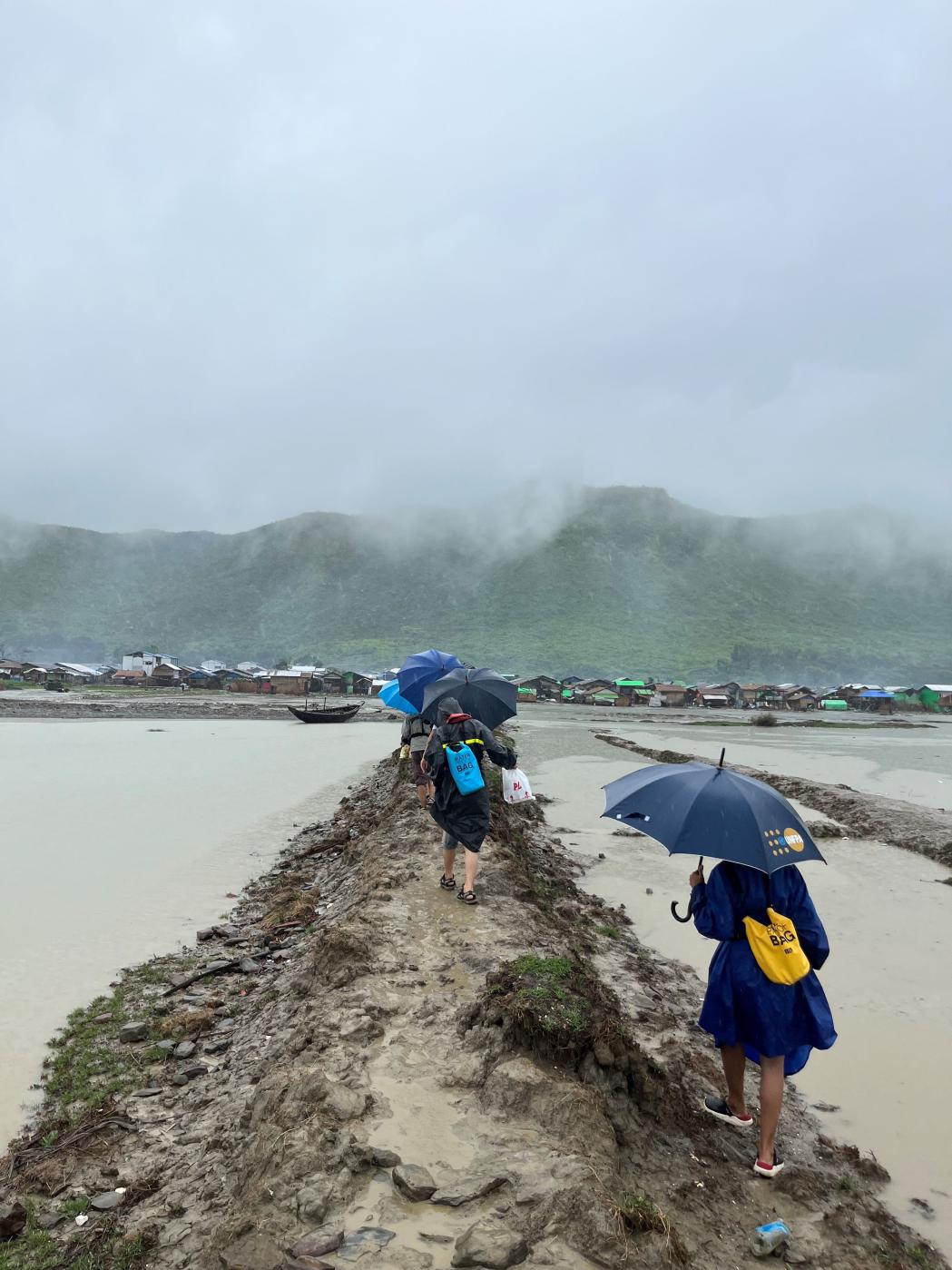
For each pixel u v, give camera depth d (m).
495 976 6.30
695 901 4.71
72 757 32.50
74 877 13.08
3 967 9.11
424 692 9.29
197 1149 5.26
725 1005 4.69
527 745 42.53
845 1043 7.25
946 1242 4.64
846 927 10.89
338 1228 3.76
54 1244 4.42
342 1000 6.32
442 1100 4.95
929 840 16.25
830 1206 4.69
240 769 29.69
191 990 8.45
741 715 106.56
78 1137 5.60
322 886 12.44
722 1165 4.96
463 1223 3.83
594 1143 4.53
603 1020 5.61
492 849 11.05
